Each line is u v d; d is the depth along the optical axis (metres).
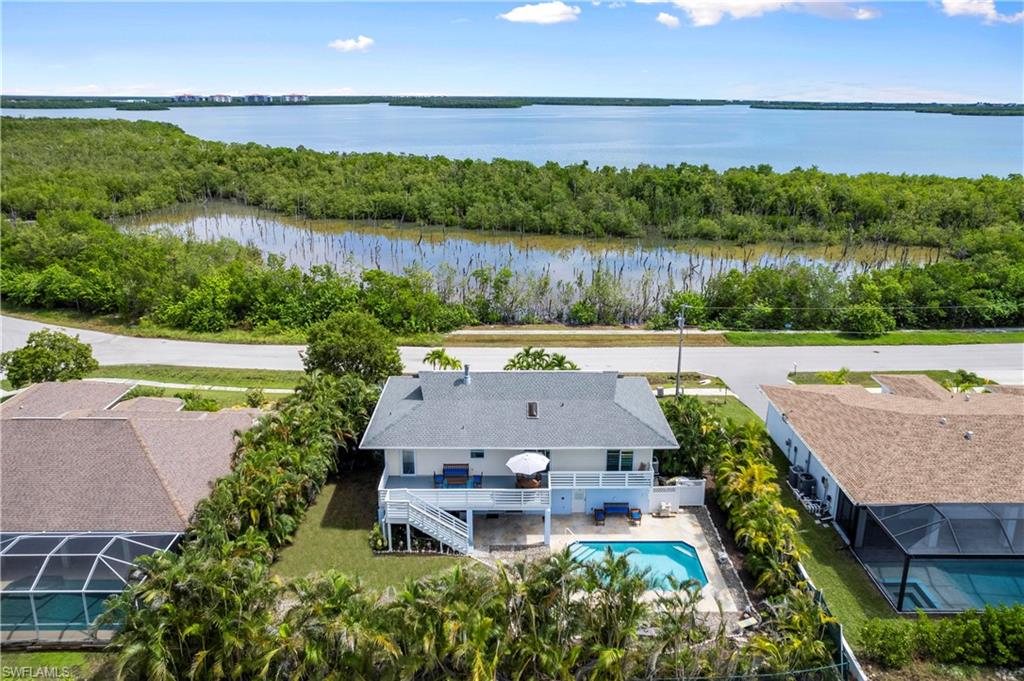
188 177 135.62
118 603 23.23
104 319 70.06
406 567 31.84
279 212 129.75
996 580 30.39
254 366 57.47
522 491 32.94
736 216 113.44
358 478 39.41
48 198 111.81
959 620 26.73
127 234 91.44
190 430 35.22
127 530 29.03
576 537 34.06
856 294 70.94
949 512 30.89
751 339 64.62
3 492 30.19
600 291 71.31
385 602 28.53
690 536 34.12
